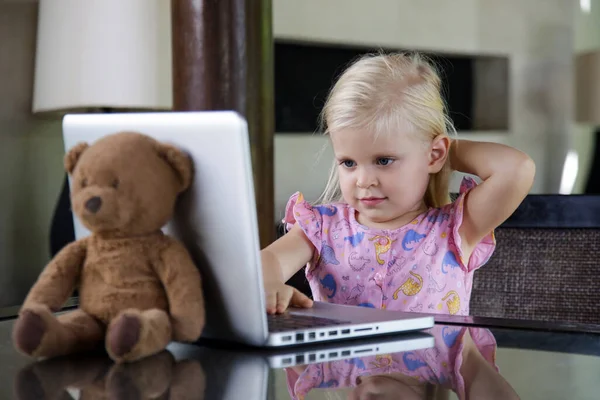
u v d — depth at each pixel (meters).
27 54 2.96
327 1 3.92
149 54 2.78
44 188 3.01
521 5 4.66
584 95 4.79
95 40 2.70
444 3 4.34
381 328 0.93
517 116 4.72
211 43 2.23
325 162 4.02
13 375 0.73
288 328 0.88
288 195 3.92
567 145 4.93
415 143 1.35
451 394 0.66
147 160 0.80
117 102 2.72
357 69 1.39
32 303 0.81
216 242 0.80
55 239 2.63
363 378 0.72
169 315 0.80
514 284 1.53
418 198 1.38
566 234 1.51
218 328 0.86
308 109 3.99
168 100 3.04
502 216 1.40
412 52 4.00
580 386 0.69
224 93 2.24
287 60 3.92
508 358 0.81
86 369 0.75
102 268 0.82
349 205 1.50
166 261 0.81
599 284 1.48
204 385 0.69
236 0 2.25
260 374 0.73
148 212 0.79
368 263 1.44
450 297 1.41
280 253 1.42
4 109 2.90
